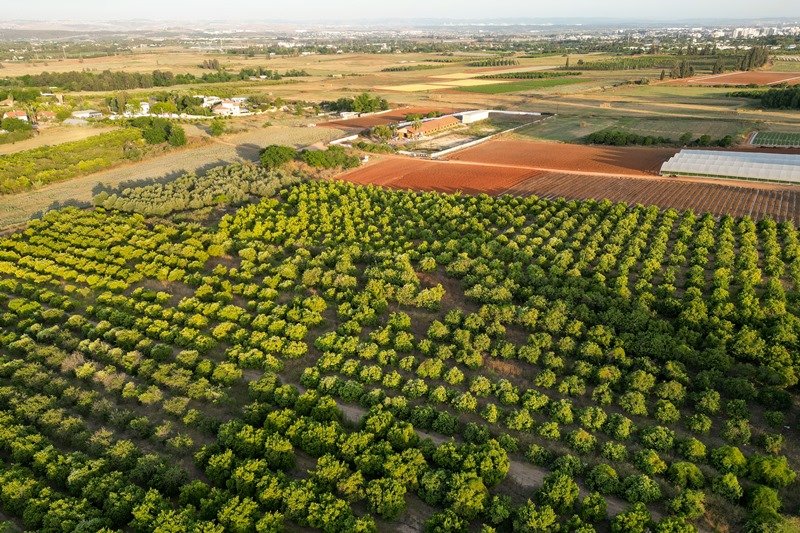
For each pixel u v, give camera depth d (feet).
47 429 180.24
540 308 247.09
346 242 325.83
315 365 216.74
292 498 150.00
